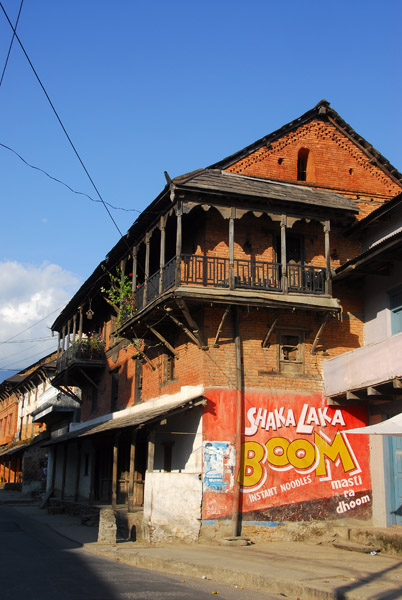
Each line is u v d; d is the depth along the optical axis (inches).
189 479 603.5
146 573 436.1
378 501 657.0
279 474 636.7
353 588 360.2
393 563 478.3
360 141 803.4
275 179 753.0
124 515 676.7
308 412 667.4
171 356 749.9
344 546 571.2
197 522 596.1
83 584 370.0
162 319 683.4
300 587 367.9
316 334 693.3
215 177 665.0
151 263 875.4
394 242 587.2
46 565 447.8
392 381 565.9
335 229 745.0
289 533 624.1
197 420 635.5
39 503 1304.1
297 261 725.9
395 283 673.6
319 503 644.7
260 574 403.5
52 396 1526.8
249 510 615.8
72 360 1059.9
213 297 617.3
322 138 791.7
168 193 641.0
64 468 1111.6
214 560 470.0
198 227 701.3
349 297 726.5
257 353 663.8
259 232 709.9
